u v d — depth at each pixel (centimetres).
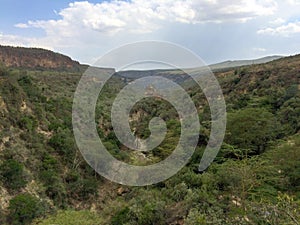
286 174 2538
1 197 2745
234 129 3475
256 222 1500
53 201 3186
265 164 2528
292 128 4019
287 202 1338
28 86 4794
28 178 3109
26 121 3725
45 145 3834
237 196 2069
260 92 5662
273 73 6219
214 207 1825
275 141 3488
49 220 2181
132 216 2027
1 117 3481
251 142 3425
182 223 1795
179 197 2142
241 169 2203
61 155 3875
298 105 4434
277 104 5075
